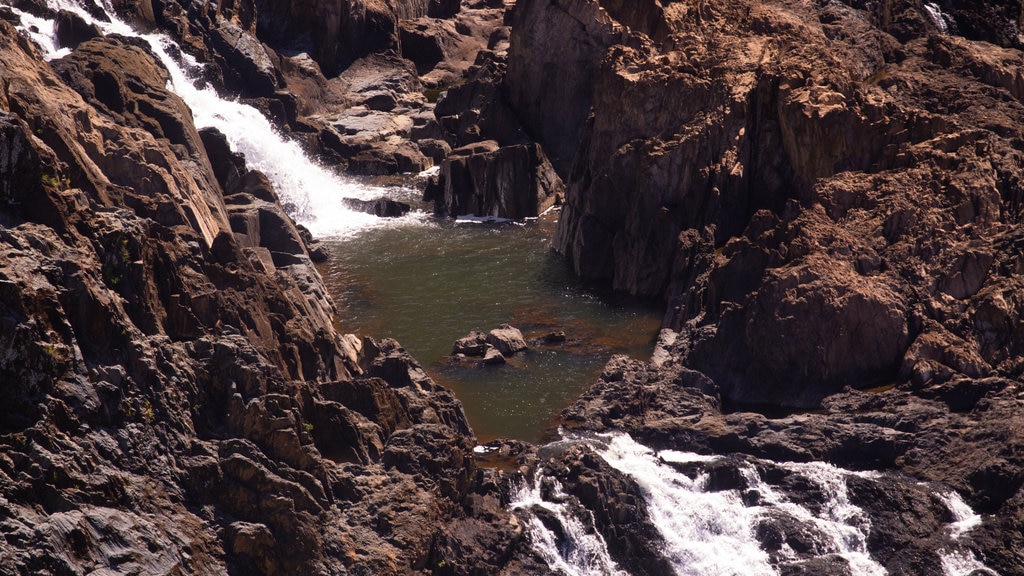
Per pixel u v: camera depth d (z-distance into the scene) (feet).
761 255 208.64
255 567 134.92
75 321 136.05
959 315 196.24
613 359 200.95
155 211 192.24
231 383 148.25
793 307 194.49
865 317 193.26
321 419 153.58
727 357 199.11
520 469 165.68
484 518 156.04
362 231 291.58
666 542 161.38
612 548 160.86
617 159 252.62
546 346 216.74
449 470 155.94
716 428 182.19
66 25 283.59
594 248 252.83
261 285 181.68
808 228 208.33
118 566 121.39
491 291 245.65
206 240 206.69
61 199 145.59
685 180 243.40
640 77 259.80
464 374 203.51
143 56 273.95
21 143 141.28
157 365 142.72
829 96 237.25
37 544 115.96
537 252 272.51
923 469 174.19
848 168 232.53
